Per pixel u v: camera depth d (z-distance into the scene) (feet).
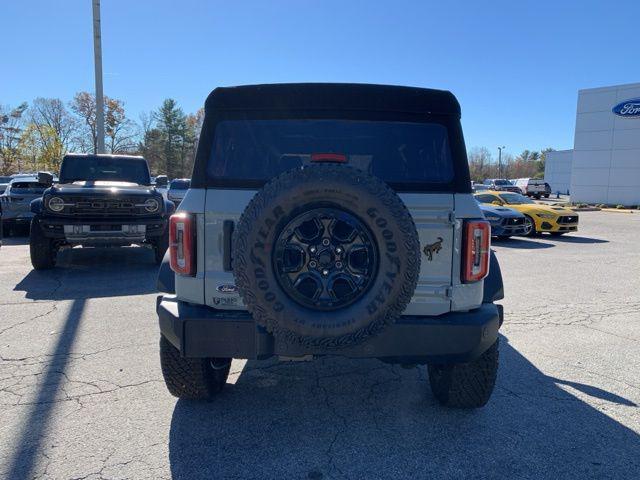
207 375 12.23
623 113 123.95
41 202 28.53
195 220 10.39
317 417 12.03
